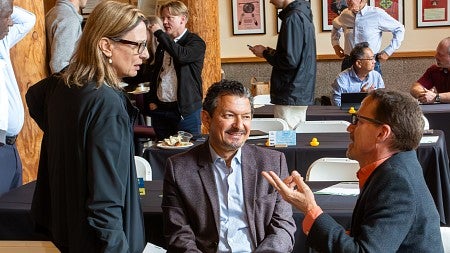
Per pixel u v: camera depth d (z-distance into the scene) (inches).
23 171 173.2
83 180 95.2
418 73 375.2
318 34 380.2
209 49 289.9
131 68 98.8
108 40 96.7
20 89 174.2
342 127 209.5
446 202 178.5
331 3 376.5
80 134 94.5
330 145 186.7
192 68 216.4
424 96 244.7
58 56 183.9
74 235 96.6
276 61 228.8
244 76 386.9
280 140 188.1
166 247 115.5
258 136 198.4
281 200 111.4
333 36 340.8
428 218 84.0
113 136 94.1
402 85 377.4
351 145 91.0
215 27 294.2
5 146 140.4
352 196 132.3
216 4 297.3
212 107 109.0
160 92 219.3
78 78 96.5
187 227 108.4
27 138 173.8
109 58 97.5
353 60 262.8
